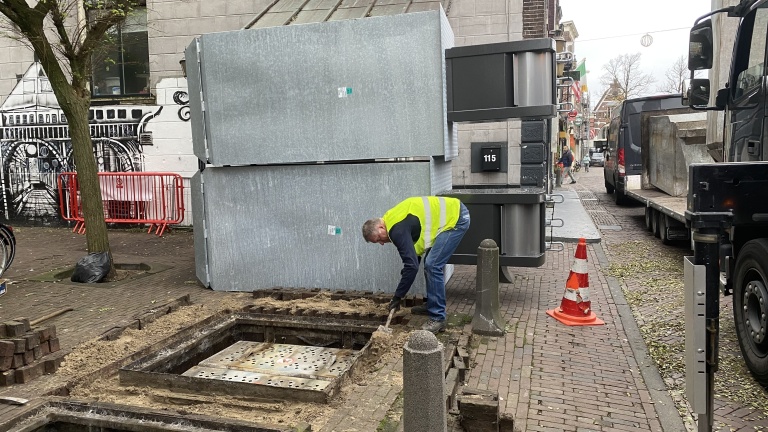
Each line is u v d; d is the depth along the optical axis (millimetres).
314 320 5555
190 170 12070
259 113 6668
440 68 6109
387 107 6293
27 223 12922
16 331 4375
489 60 6062
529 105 6023
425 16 6090
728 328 5512
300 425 3359
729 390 4215
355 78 6355
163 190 11875
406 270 4965
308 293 6387
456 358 4375
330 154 6512
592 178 33000
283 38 6512
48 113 12523
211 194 6957
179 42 11844
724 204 3541
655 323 5715
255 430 3318
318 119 6508
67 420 3623
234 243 6934
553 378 4395
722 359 4785
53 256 9398
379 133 6348
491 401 3402
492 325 5281
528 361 4707
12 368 4223
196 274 7500
